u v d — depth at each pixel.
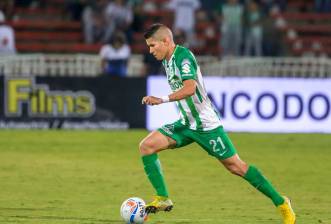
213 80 56.81
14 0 79.38
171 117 56.88
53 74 59.03
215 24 78.00
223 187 36.12
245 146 50.19
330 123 57.34
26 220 28.03
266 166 42.62
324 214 30.05
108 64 61.88
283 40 77.00
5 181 36.88
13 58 60.41
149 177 27.16
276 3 81.25
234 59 62.34
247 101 57.00
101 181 37.22
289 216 26.84
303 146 50.62
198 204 31.95
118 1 73.19
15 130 56.41
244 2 78.25
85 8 77.69
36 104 56.72
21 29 76.94
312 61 62.03
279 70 62.03
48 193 33.94
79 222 27.80
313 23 80.69
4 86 56.41
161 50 26.66
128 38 73.25
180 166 42.44
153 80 56.81
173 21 76.19
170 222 28.16
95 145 49.62
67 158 44.38
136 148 48.62
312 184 37.31
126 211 26.73
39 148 48.09
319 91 57.16
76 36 77.12
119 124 57.00
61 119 56.88
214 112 27.06
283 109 57.09
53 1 80.38
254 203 32.28
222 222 28.20
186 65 26.06
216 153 26.98
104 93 56.88
